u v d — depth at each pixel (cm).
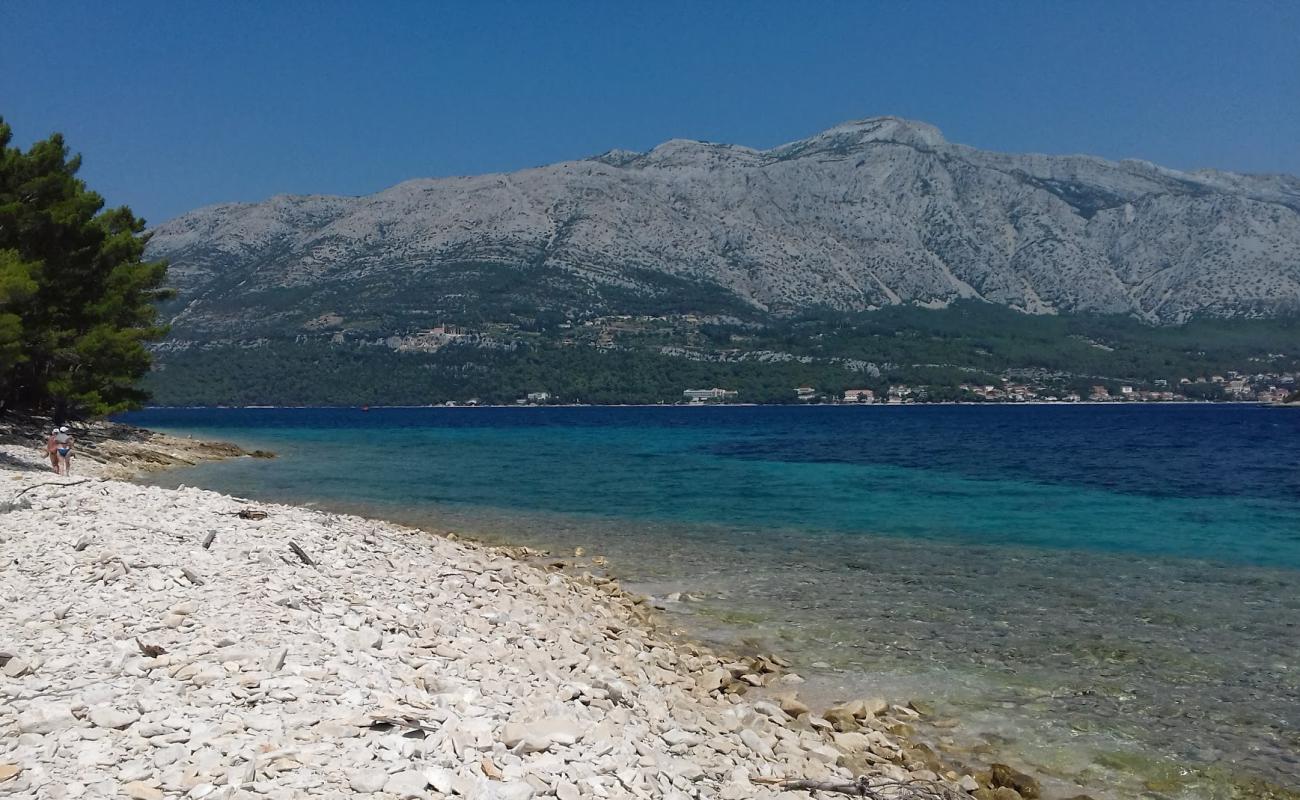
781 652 1500
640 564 2225
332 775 697
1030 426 11881
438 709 857
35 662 873
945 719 1217
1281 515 3166
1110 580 2067
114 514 1609
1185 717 1232
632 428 11412
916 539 2623
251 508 1884
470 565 1792
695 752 938
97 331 4156
